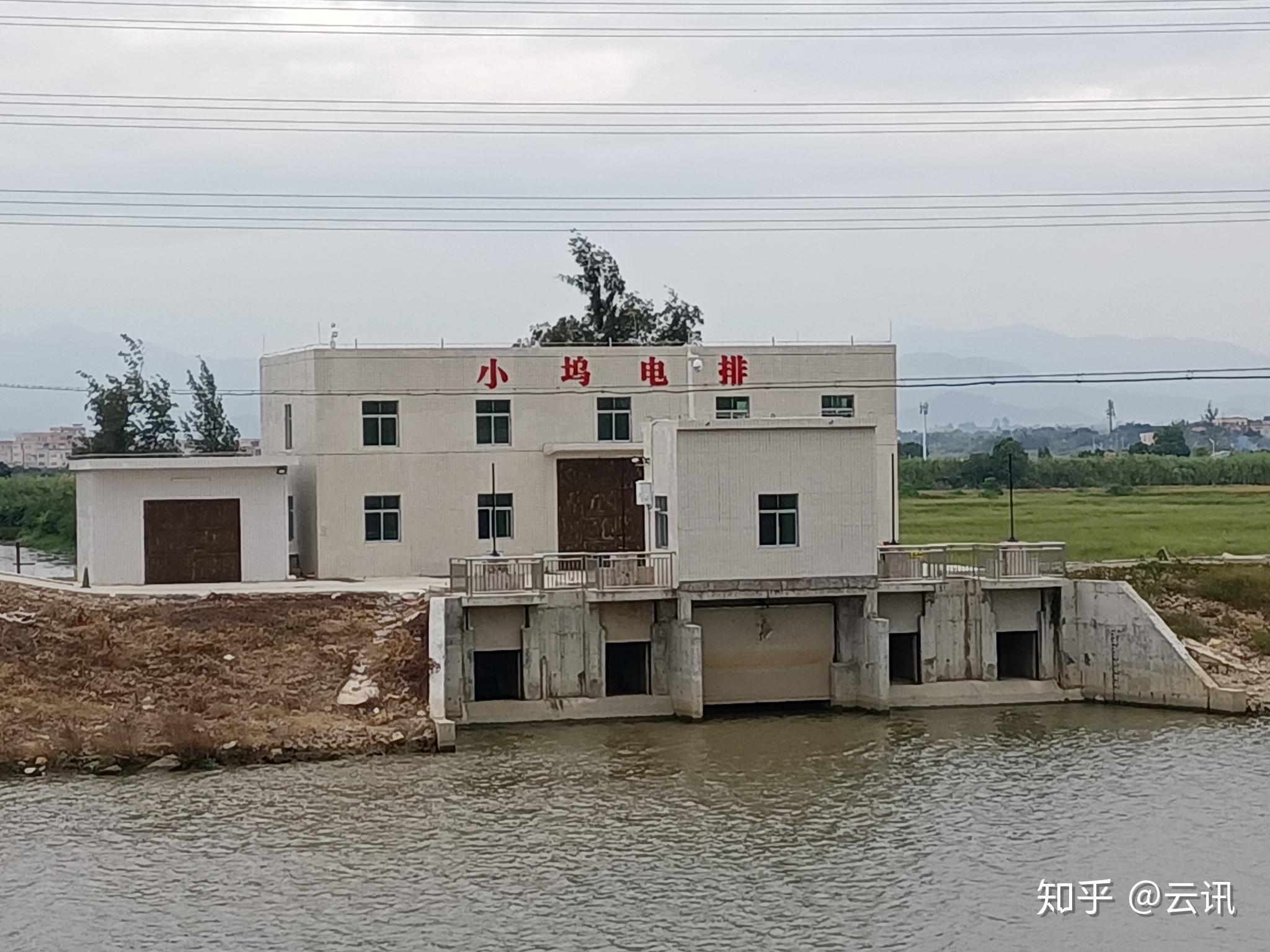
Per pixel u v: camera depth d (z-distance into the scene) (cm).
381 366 6694
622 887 3947
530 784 4844
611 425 6931
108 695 5291
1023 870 4094
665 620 5919
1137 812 4581
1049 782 4903
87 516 6475
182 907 3794
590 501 6900
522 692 5816
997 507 11162
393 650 5616
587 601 5806
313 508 6706
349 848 4212
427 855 4169
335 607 5900
